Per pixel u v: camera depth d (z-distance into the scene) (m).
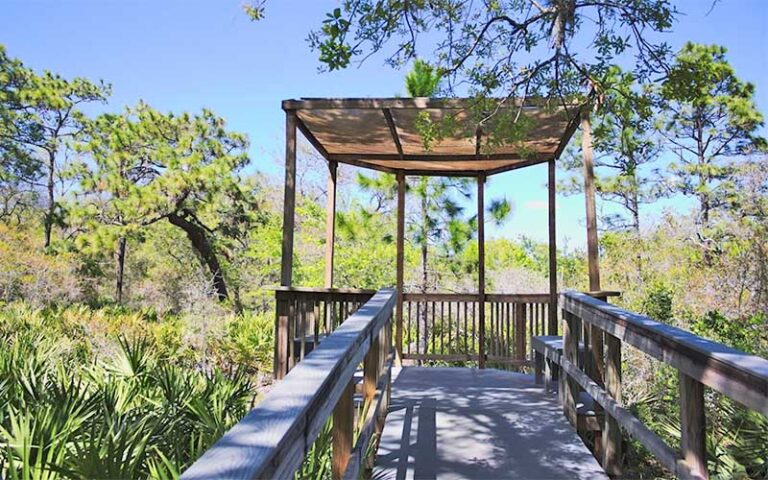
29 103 17.55
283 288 5.21
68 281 14.96
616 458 3.20
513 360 6.52
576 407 3.82
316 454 2.45
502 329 6.68
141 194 14.83
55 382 3.81
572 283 14.98
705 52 11.95
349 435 2.22
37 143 18.11
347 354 1.82
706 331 7.79
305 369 1.50
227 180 15.80
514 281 15.27
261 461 0.89
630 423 2.62
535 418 4.02
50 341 6.98
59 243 15.53
